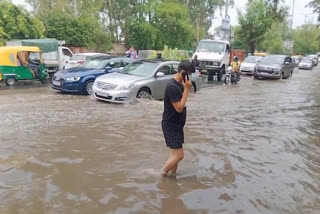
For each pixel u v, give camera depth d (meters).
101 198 4.57
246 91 17.14
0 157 5.98
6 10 24.28
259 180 5.41
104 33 37.22
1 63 15.81
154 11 38.59
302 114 11.21
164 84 12.81
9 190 4.71
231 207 4.46
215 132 8.29
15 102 11.62
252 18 42.34
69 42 31.62
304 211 4.44
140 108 10.93
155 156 6.30
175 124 5.21
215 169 5.81
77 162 5.88
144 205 4.41
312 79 26.94
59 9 35.81
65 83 13.73
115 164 5.85
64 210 4.22
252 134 8.24
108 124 8.64
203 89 17.55
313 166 6.18
